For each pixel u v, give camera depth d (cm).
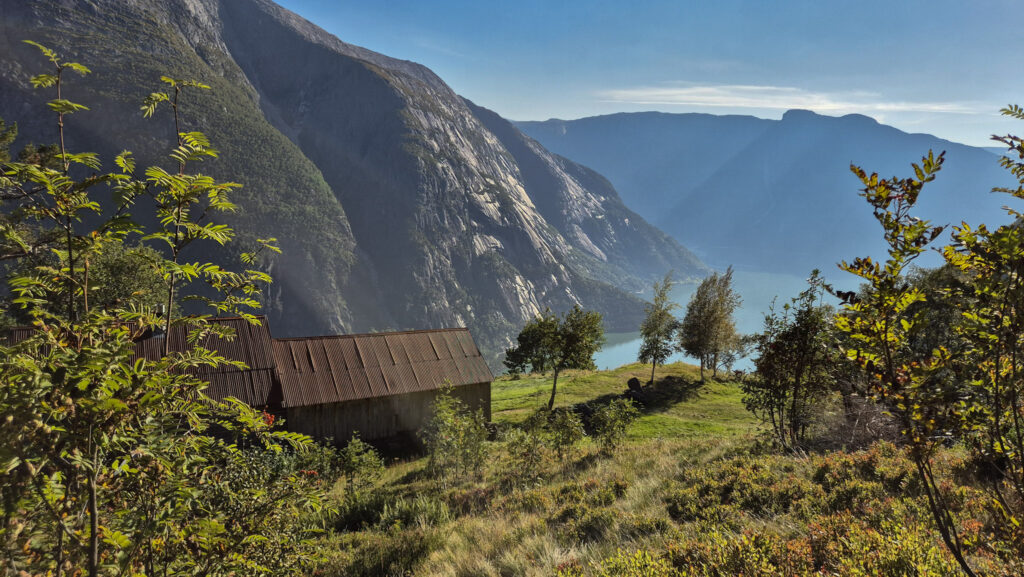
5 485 257
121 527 320
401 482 2103
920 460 321
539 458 1894
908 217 309
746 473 1059
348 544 1116
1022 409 316
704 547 628
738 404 4234
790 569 541
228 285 383
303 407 2928
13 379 262
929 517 643
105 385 286
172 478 332
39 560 284
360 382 3103
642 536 832
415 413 3212
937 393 312
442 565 916
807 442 1587
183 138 358
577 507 1092
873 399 341
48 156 312
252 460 497
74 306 331
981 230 313
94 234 333
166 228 356
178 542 359
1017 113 350
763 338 1515
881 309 318
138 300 368
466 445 1973
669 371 5638
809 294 1412
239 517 417
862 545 554
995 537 467
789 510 830
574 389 4709
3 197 306
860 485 854
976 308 323
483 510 1365
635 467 1572
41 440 270
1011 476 324
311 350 3142
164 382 329
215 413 395
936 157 290
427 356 3400
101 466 299
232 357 2877
